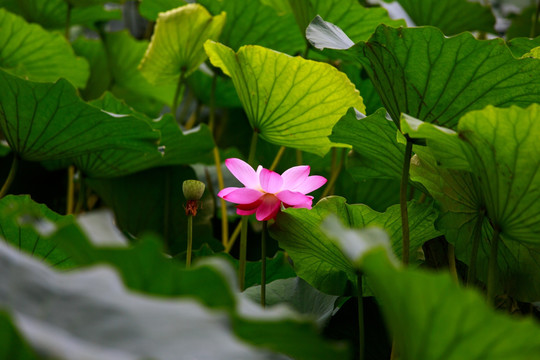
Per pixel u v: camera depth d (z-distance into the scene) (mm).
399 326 1589
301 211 2092
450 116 2020
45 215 2213
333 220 1633
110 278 1413
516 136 1803
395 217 2080
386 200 2783
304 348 1515
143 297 1351
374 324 2254
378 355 2227
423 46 1957
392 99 2047
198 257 2420
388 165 2230
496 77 1961
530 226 1880
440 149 1911
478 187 1996
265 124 2303
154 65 2711
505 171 1851
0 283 1324
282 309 1514
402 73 2006
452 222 2105
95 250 1510
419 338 1554
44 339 1085
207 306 1551
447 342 1513
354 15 2652
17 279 1355
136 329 1224
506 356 1474
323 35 2193
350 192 2805
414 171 2137
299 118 2266
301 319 1374
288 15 2748
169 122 2541
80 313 1272
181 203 2816
